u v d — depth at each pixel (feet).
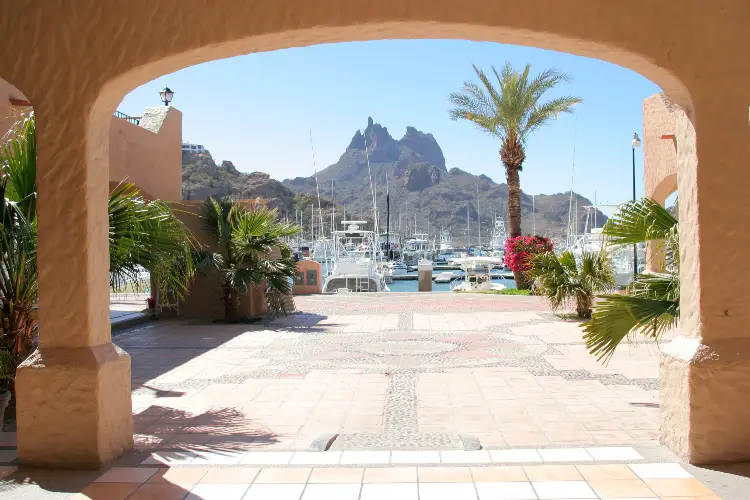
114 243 19.72
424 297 65.46
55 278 14.19
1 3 14.05
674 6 13.52
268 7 13.55
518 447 16.26
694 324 14.20
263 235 44.34
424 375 25.68
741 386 13.67
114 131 41.93
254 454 15.30
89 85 13.89
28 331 19.29
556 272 45.24
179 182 54.60
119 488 13.03
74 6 13.91
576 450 15.05
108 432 14.57
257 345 33.86
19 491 12.88
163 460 14.89
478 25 13.35
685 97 13.92
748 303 13.82
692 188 14.07
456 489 12.71
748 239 13.75
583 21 13.46
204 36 13.70
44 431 14.21
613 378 24.62
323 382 24.59
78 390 14.14
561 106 75.97
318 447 16.06
